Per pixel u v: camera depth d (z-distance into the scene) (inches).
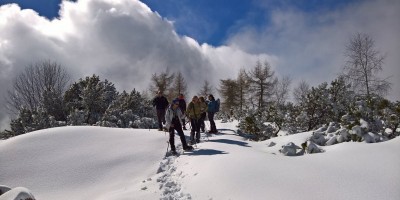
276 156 285.3
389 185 183.6
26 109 819.4
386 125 332.5
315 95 469.1
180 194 243.1
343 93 459.5
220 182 238.1
